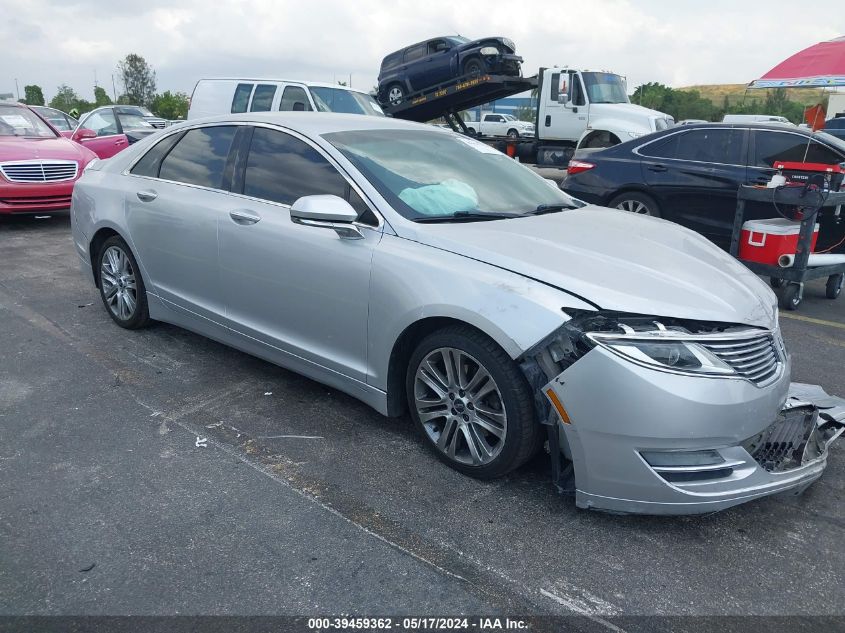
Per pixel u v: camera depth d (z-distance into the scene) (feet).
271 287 12.71
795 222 21.77
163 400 13.28
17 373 14.43
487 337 9.89
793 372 15.61
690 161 25.38
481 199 12.55
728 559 8.95
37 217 34.09
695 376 8.79
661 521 9.71
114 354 15.57
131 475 10.58
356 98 39.01
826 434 11.25
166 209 14.71
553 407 9.25
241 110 37.99
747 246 21.33
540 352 9.34
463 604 8.00
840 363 16.28
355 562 8.67
